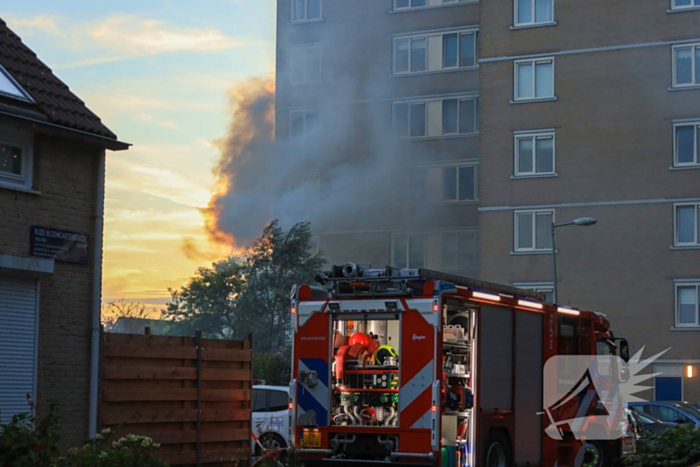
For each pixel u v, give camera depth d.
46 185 14.65
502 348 14.33
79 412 14.81
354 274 13.79
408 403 12.98
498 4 43.84
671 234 40.19
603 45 42.16
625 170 41.16
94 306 15.20
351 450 13.41
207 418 13.83
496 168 42.91
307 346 13.86
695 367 38.97
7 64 15.43
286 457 13.55
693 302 39.56
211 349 14.10
